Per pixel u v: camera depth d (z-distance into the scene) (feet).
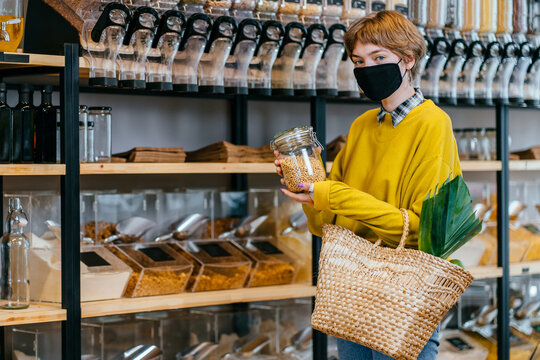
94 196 8.46
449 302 5.97
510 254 11.11
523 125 13.70
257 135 11.37
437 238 6.01
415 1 9.55
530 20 10.52
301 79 8.81
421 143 6.32
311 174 6.51
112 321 8.71
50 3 8.00
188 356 9.00
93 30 7.56
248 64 8.49
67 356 7.65
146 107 10.44
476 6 9.90
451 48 9.58
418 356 6.40
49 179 9.80
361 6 9.17
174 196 9.23
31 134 7.90
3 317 7.32
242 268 9.00
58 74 8.35
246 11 8.53
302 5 8.77
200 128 10.89
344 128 12.16
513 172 13.73
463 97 9.96
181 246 9.07
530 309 11.51
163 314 9.23
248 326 9.45
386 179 6.45
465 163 10.24
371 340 5.87
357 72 6.54
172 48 7.97
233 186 11.21
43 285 7.90
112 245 8.61
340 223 6.75
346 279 6.03
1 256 7.72
